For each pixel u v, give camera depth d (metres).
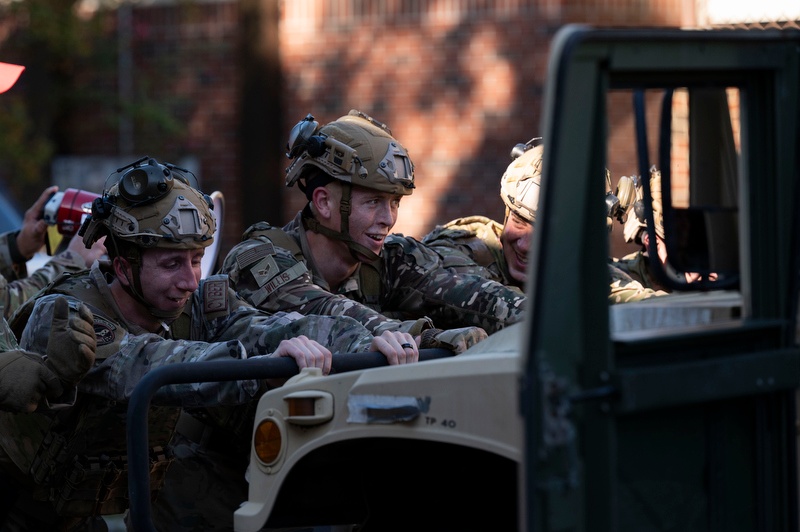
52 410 10.33
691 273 8.60
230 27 40.25
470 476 9.36
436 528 9.37
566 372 7.18
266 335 11.56
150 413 11.38
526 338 6.93
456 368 8.08
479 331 11.35
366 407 8.49
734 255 8.59
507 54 36.62
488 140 36.91
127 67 40.94
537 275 6.91
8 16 40.66
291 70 38.75
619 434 7.57
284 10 38.66
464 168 37.16
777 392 8.23
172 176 11.32
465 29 37.03
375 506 9.58
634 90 7.93
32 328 11.02
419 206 37.66
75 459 11.40
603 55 7.31
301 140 13.31
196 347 10.67
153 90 40.91
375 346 10.59
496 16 36.72
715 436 8.05
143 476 9.24
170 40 40.72
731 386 7.76
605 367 7.32
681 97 9.17
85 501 11.62
